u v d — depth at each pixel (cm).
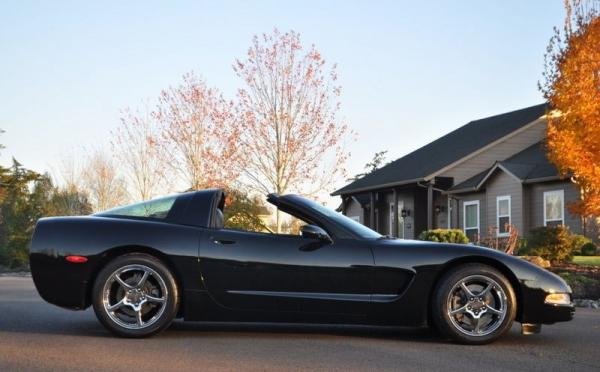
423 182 2877
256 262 612
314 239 619
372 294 614
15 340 592
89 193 3350
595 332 702
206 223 628
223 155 2322
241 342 595
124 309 611
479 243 2177
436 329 675
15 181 4191
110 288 604
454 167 2838
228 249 614
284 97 2306
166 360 509
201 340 601
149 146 2698
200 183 2381
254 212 1072
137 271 609
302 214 638
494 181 2638
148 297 607
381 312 612
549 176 2333
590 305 1088
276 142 2302
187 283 609
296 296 611
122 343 580
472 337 604
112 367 483
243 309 613
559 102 1547
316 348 572
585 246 2008
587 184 1555
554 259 1759
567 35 1593
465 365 514
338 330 679
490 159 2870
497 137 2875
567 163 1527
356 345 591
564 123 1555
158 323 603
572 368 512
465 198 2834
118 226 616
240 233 624
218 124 2405
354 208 3728
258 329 676
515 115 3155
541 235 1780
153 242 609
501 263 614
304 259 612
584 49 1512
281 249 615
